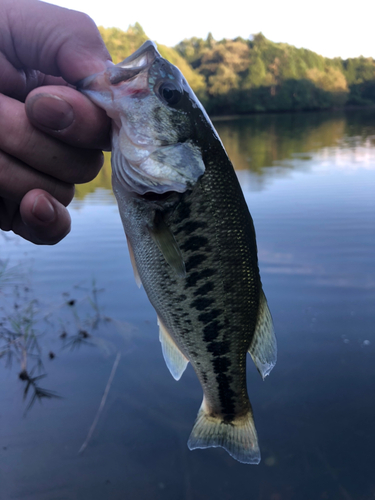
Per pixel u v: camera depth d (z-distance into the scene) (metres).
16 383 0.30
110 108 0.13
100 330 0.37
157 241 0.15
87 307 0.42
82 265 0.55
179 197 0.15
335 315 0.39
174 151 0.15
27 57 0.13
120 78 0.13
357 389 0.29
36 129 0.12
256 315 0.18
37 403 0.28
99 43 0.13
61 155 0.12
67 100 0.12
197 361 0.17
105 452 0.24
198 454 0.25
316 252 0.56
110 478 0.23
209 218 0.16
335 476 0.23
